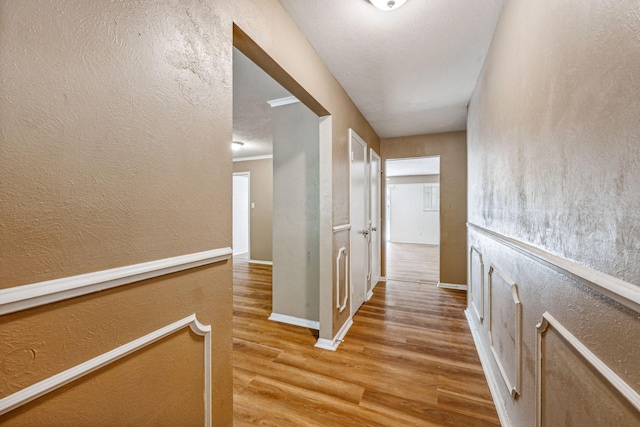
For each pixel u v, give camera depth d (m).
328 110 2.11
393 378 1.82
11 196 0.52
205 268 0.97
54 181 0.58
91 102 0.64
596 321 0.69
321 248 2.27
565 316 0.83
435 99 2.70
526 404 1.15
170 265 0.82
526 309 1.14
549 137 0.94
